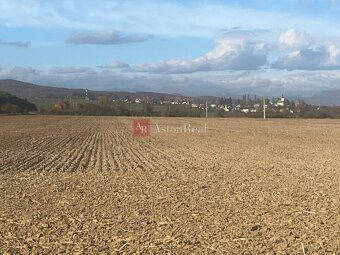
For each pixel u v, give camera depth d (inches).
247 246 338.6
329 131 2196.1
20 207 482.9
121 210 462.0
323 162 930.1
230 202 497.0
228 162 933.2
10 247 343.0
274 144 1449.3
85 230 387.2
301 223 402.3
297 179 672.4
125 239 359.3
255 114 5128.0
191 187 601.0
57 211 461.4
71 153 1158.3
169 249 333.4
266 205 479.5
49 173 773.3
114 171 802.8
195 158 1026.7
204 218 424.2
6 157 1031.6
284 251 326.0
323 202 493.0
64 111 5118.1
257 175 718.5
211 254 321.7
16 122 3004.4
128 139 1707.7
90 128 2492.6
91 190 586.2
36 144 1416.1
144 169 829.8
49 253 330.0
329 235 363.9
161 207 474.9
